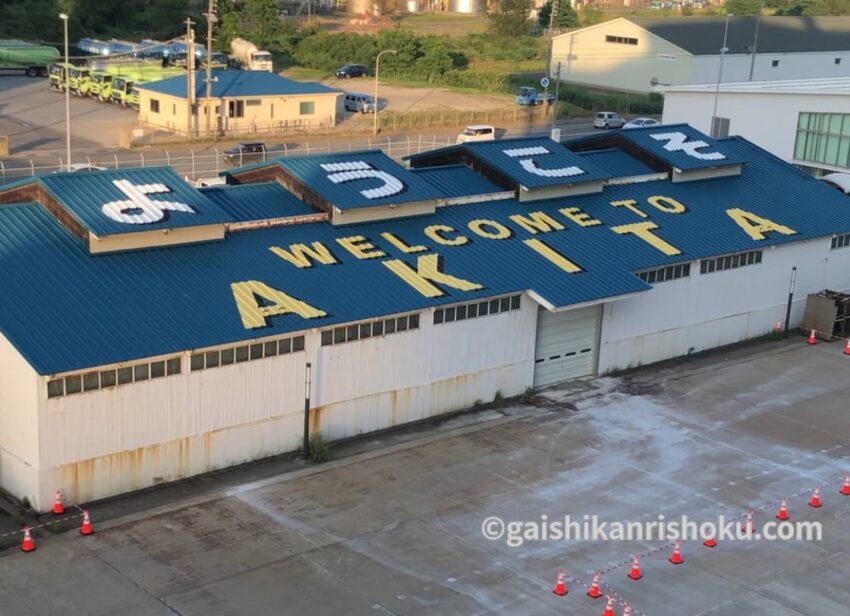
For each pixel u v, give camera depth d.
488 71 125.19
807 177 52.06
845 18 129.25
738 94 70.00
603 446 34.06
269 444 31.72
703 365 42.28
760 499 30.97
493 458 32.81
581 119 101.56
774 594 26.02
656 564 27.16
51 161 72.19
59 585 24.84
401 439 33.88
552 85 115.38
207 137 83.62
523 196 42.69
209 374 29.92
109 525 27.58
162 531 27.47
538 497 30.42
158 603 24.33
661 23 116.31
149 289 31.14
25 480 28.02
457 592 25.41
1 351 27.95
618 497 30.66
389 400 34.19
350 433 33.50
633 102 107.75
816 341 45.84
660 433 35.31
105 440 28.41
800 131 66.81
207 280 32.34
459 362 35.69
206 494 29.56
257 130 87.50
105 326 29.02
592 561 27.14
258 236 35.53
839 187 61.47
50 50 109.31
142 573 25.52
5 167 69.38
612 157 48.47
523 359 37.56
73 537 26.94
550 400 37.69
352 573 26.02
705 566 27.17
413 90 111.00
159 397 29.11
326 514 28.86
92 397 27.92
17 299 28.98
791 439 35.38
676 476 32.19
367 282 34.44
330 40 123.56
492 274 36.81
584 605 25.12
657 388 39.41
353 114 95.94
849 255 49.03
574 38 120.38
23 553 26.09
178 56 107.50
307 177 38.22
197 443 30.17
